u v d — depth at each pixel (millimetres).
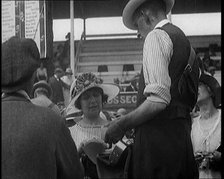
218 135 2578
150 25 1966
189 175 1907
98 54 10656
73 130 2623
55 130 1952
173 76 1846
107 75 9891
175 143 1846
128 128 1818
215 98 2660
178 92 1855
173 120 1853
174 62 1842
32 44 2049
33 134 1895
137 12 1990
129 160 1882
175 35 1862
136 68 9570
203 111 2693
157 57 1804
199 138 2639
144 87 1885
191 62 1911
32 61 2012
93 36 10867
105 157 1964
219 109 2666
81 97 2689
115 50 10430
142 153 1862
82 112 2719
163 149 1842
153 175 1844
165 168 1840
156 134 1848
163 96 1756
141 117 1774
